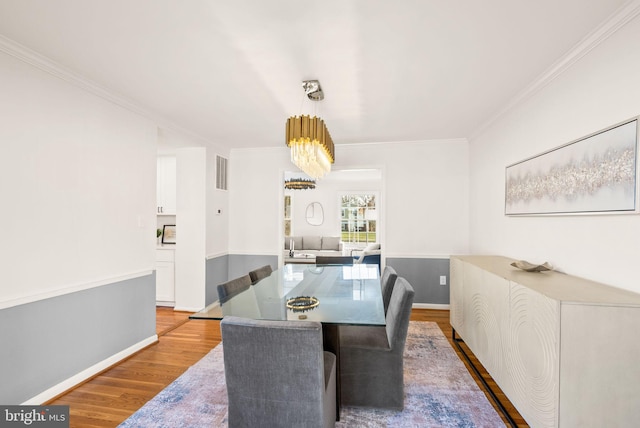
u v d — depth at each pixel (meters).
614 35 1.62
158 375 2.43
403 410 1.97
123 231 2.69
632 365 1.35
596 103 1.75
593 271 1.78
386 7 1.51
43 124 2.04
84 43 1.84
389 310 2.27
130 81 2.34
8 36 1.77
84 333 2.33
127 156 2.74
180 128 3.53
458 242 4.14
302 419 1.35
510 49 1.90
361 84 2.39
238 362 1.37
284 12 1.55
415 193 4.24
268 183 4.64
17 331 1.90
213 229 4.27
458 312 2.90
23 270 1.92
